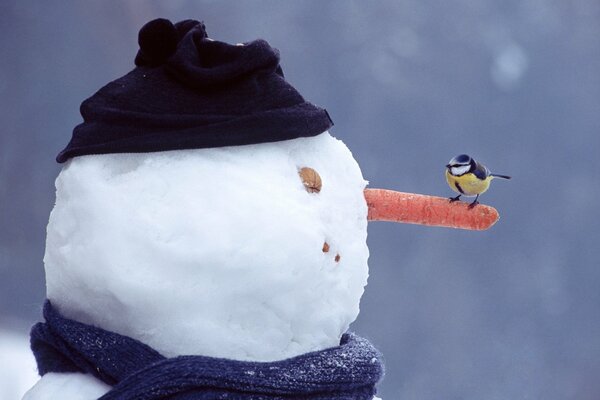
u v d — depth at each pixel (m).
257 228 6.64
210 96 6.73
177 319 6.63
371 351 6.77
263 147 6.73
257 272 6.63
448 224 6.90
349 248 6.79
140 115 6.69
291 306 6.67
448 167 6.92
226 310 6.64
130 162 6.68
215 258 6.62
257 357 6.66
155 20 6.79
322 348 6.72
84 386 6.66
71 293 6.71
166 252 6.62
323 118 6.81
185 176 6.66
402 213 6.88
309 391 6.64
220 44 6.78
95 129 6.70
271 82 6.78
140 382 6.59
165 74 6.76
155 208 6.64
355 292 6.80
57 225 6.71
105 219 6.64
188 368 6.59
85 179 6.67
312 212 6.70
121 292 6.62
